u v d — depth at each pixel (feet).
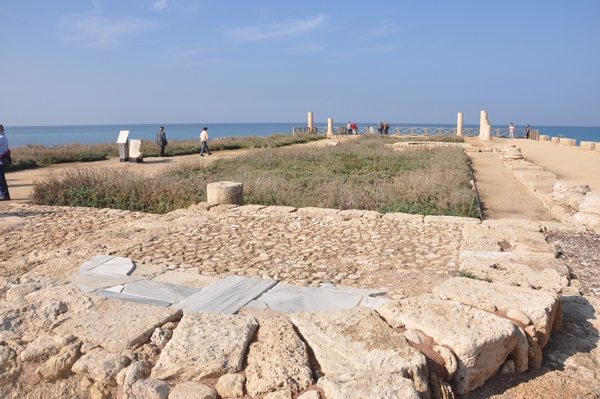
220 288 14.90
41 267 17.10
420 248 20.11
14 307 11.65
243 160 59.52
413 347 9.12
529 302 11.16
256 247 20.49
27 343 10.60
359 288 15.23
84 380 9.64
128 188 36.35
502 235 21.38
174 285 15.30
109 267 17.07
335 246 20.59
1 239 22.48
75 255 19.06
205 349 9.53
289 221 25.58
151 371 9.36
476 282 12.69
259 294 14.40
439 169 46.52
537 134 124.36
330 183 39.50
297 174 48.34
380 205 31.45
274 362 9.07
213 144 93.76
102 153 75.56
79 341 10.31
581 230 22.97
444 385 8.83
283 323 10.59
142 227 24.44
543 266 16.60
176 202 33.60
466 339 9.21
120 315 11.36
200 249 20.13
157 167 59.62
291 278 16.29
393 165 54.80
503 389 9.65
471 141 115.14
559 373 10.29
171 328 10.94
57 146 83.92
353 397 7.66
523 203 36.11
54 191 35.22
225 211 28.48
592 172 53.26
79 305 11.92
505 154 62.80
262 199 34.27
